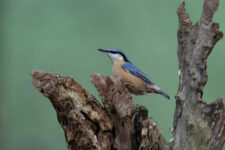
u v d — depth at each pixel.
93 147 6.14
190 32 6.41
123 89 6.11
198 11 14.19
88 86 14.00
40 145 11.27
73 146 6.16
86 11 13.42
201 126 6.07
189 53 6.38
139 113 6.15
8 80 13.02
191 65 6.30
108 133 6.20
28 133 11.81
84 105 6.03
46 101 13.09
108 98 6.07
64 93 5.86
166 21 14.35
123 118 6.11
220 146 5.93
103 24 13.80
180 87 6.48
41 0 13.41
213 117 5.98
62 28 13.78
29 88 13.31
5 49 13.09
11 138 11.34
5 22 12.97
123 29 14.05
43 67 13.95
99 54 14.02
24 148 11.04
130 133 6.18
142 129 6.05
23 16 13.45
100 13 13.67
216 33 6.07
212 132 5.98
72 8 13.37
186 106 6.29
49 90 5.79
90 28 13.80
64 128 6.14
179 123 6.39
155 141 6.16
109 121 6.16
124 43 14.09
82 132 6.08
